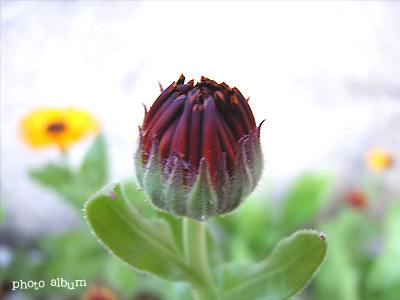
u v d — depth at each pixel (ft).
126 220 0.25
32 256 0.59
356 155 0.65
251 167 0.21
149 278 0.51
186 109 0.19
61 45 0.83
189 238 0.26
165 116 0.20
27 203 0.64
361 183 0.62
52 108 0.51
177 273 0.26
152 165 0.20
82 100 0.73
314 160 0.65
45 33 0.84
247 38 0.83
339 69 0.75
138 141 0.21
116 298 0.52
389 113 0.68
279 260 0.26
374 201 0.60
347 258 0.49
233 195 0.20
